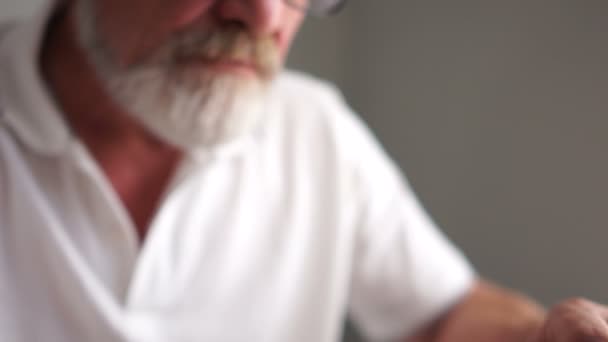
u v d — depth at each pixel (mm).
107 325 930
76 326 934
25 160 924
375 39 1502
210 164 984
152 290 949
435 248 1138
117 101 897
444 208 1396
